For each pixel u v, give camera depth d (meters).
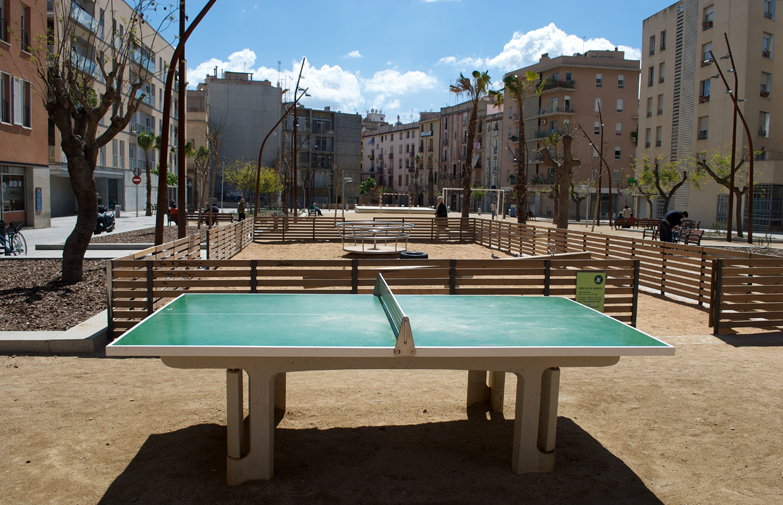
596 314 4.37
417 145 100.88
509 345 3.33
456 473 3.59
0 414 4.43
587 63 64.94
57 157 33.78
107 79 10.20
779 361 6.34
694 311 9.69
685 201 44.72
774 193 37.75
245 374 5.74
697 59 42.97
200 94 74.88
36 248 15.65
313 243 23.34
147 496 3.26
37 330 6.91
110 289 6.63
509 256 19.16
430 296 5.11
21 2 20.66
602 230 34.25
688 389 5.29
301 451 3.88
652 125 48.69
